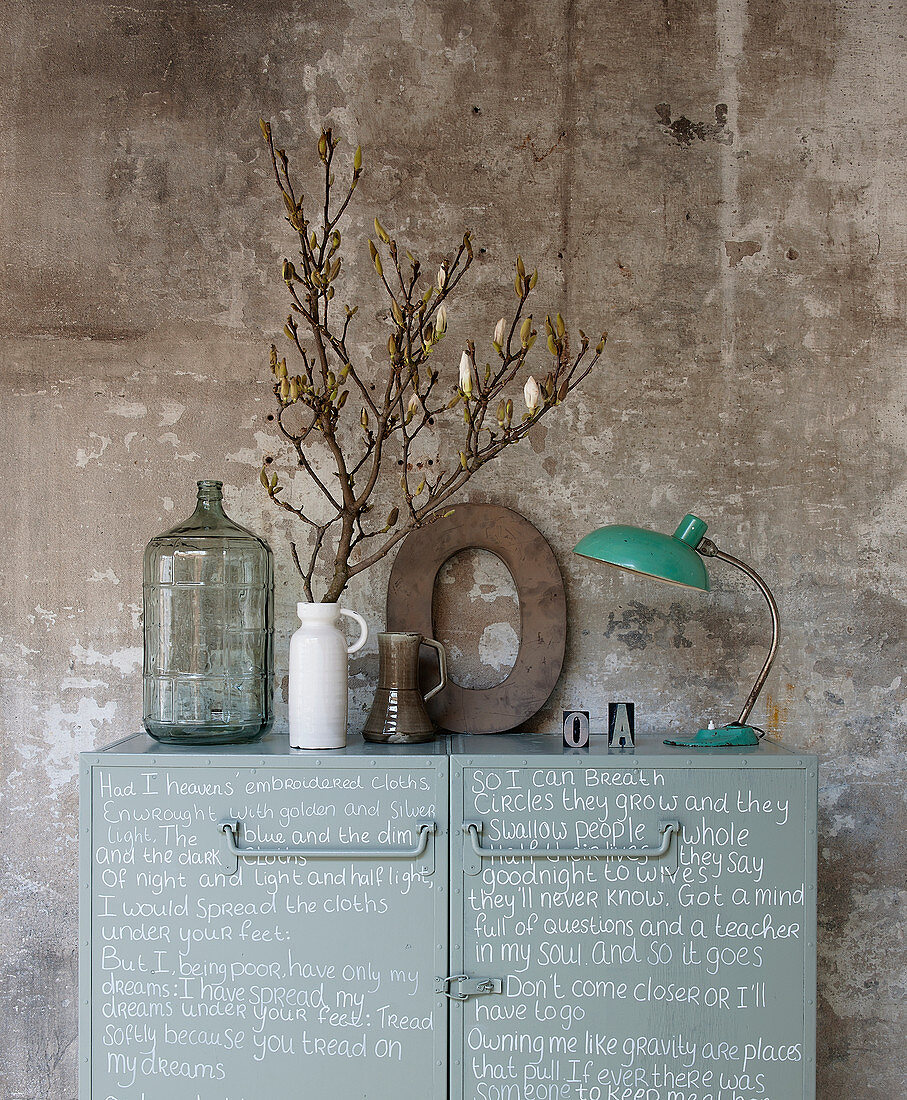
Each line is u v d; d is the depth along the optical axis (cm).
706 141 213
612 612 210
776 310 213
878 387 212
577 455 210
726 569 211
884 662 211
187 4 212
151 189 211
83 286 210
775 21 213
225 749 174
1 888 204
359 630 207
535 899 167
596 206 212
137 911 167
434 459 209
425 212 211
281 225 212
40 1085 203
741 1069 167
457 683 208
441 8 212
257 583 191
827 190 213
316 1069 166
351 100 212
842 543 212
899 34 213
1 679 206
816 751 210
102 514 208
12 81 211
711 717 210
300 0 212
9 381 209
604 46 213
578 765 167
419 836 166
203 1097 166
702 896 167
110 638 208
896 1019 208
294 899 167
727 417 212
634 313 212
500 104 212
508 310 211
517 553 204
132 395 209
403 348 193
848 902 209
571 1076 166
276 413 210
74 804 206
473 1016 166
